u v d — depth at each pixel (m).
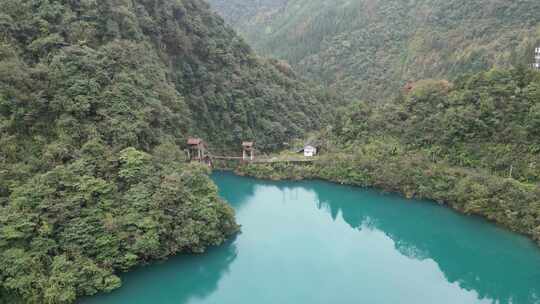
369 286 43.50
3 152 41.88
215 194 49.03
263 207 64.56
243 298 40.78
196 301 40.03
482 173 60.31
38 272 34.84
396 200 65.88
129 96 51.47
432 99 72.31
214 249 47.47
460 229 56.22
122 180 44.47
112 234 39.66
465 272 47.25
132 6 69.38
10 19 49.97
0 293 33.66
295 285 43.16
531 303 42.00
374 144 74.25
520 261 48.09
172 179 45.34
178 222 44.06
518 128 60.31
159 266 43.28
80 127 46.31
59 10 54.84
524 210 52.38
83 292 36.56
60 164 42.75
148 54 64.44
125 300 38.75
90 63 50.09
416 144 69.88
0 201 37.91
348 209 64.81
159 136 54.09
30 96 45.69
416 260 49.53
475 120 63.56
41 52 50.38
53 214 38.09
